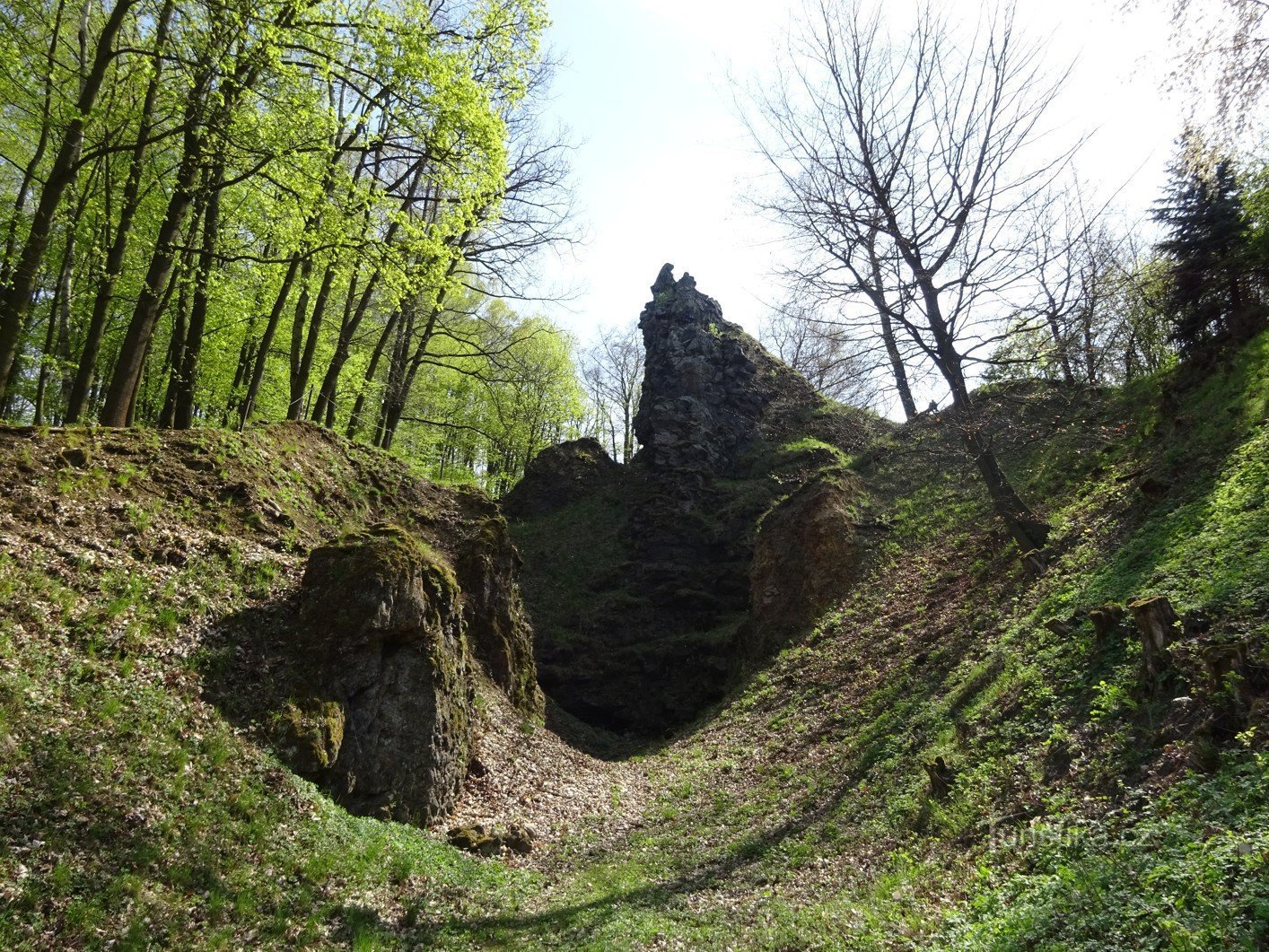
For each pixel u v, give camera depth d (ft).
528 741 57.41
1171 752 23.03
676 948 24.34
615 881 34.14
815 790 41.78
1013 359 50.85
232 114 41.60
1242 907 14.67
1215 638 25.94
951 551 70.18
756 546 95.76
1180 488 44.32
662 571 111.45
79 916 20.43
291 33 41.57
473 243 75.31
